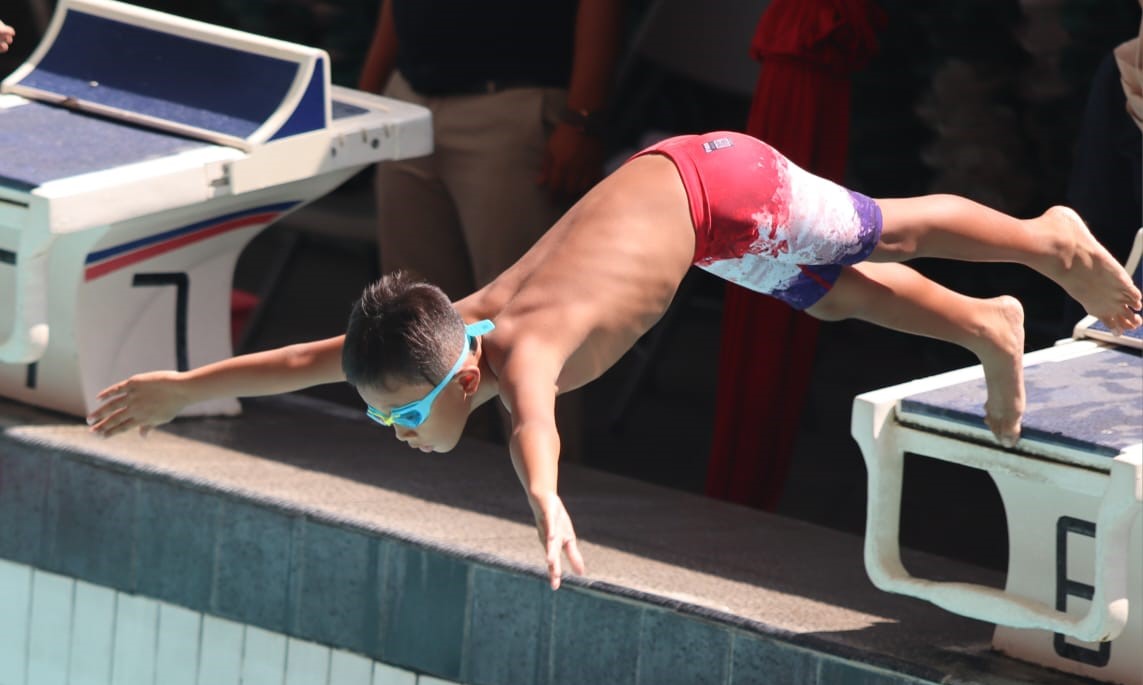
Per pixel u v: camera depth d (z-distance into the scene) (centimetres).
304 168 1714
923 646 1284
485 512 1548
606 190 1159
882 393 1238
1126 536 1136
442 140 1905
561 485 1730
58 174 1588
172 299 1792
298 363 1152
